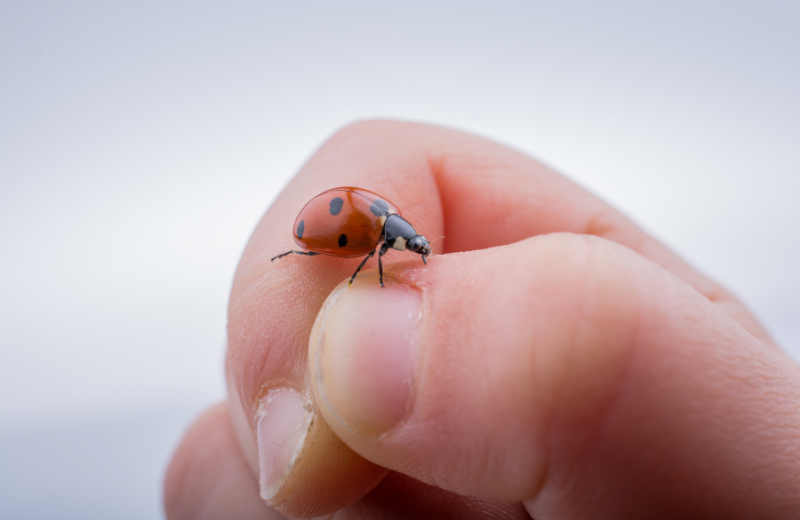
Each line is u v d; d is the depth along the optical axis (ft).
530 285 0.19
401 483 0.23
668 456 0.19
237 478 0.26
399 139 0.28
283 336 0.22
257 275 0.22
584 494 0.19
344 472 0.21
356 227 0.22
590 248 0.19
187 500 0.27
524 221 0.28
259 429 0.21
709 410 0.19
